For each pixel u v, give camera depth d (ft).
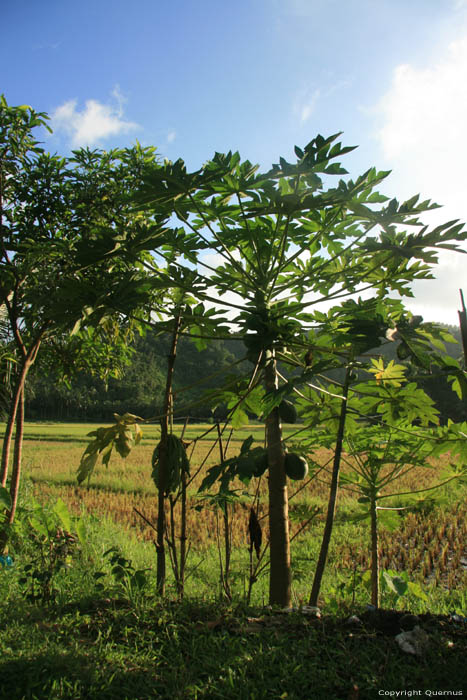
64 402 289.74
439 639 9.53
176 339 14.11
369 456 16.03
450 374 12.58
